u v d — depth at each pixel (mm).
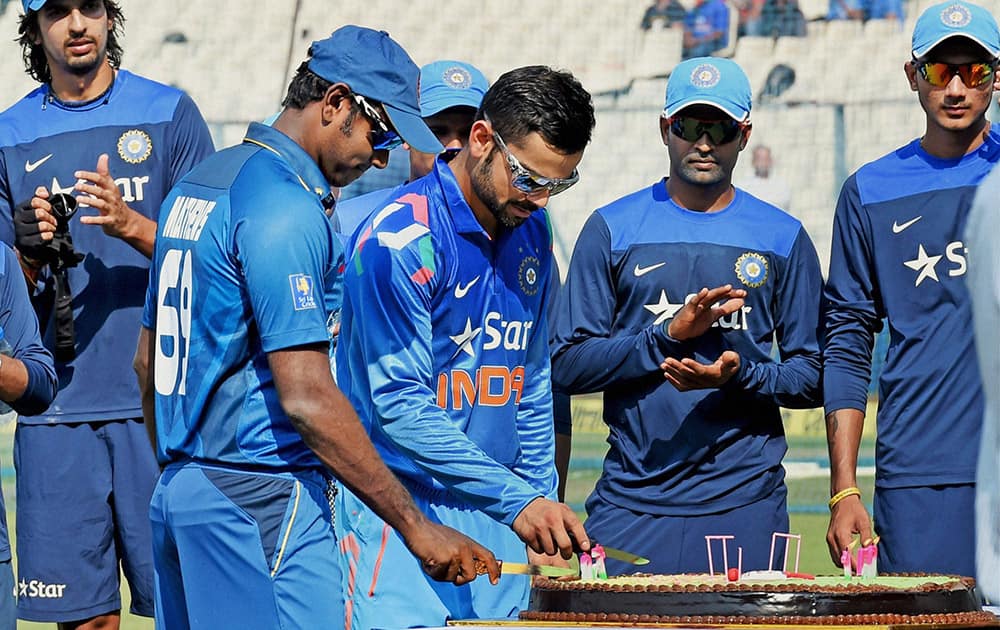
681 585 10047
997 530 11336
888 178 15102
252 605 10367
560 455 16312
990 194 11227
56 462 15984
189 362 10531
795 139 44719
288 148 10570
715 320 14625
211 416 10453
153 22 47219
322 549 10539
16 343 13039
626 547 15141
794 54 45188
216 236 10305
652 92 46125
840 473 14703
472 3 47156
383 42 10625
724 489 14977
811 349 15477
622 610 9891
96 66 16328
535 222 12266
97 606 16094
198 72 46844
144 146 16344
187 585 10578
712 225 15477
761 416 15203
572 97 10898
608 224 15656
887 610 9586
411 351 11227
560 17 46844
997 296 11094
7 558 12359
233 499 10359
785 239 15500
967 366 14469
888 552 14898
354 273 11344
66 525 16000
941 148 14953
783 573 11023
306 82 10586
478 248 11633
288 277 10000
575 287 15648
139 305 16062
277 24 47156
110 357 16031
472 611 11969
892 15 44719
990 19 14727
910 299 14805
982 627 9648
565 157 10898
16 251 15852
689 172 15375
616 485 15375
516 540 12359
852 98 44656
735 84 15281
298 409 9969
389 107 10453
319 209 10289
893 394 14883
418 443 11031
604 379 15172
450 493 12047
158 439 10953
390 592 11750
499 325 11945
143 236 15484
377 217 11508
